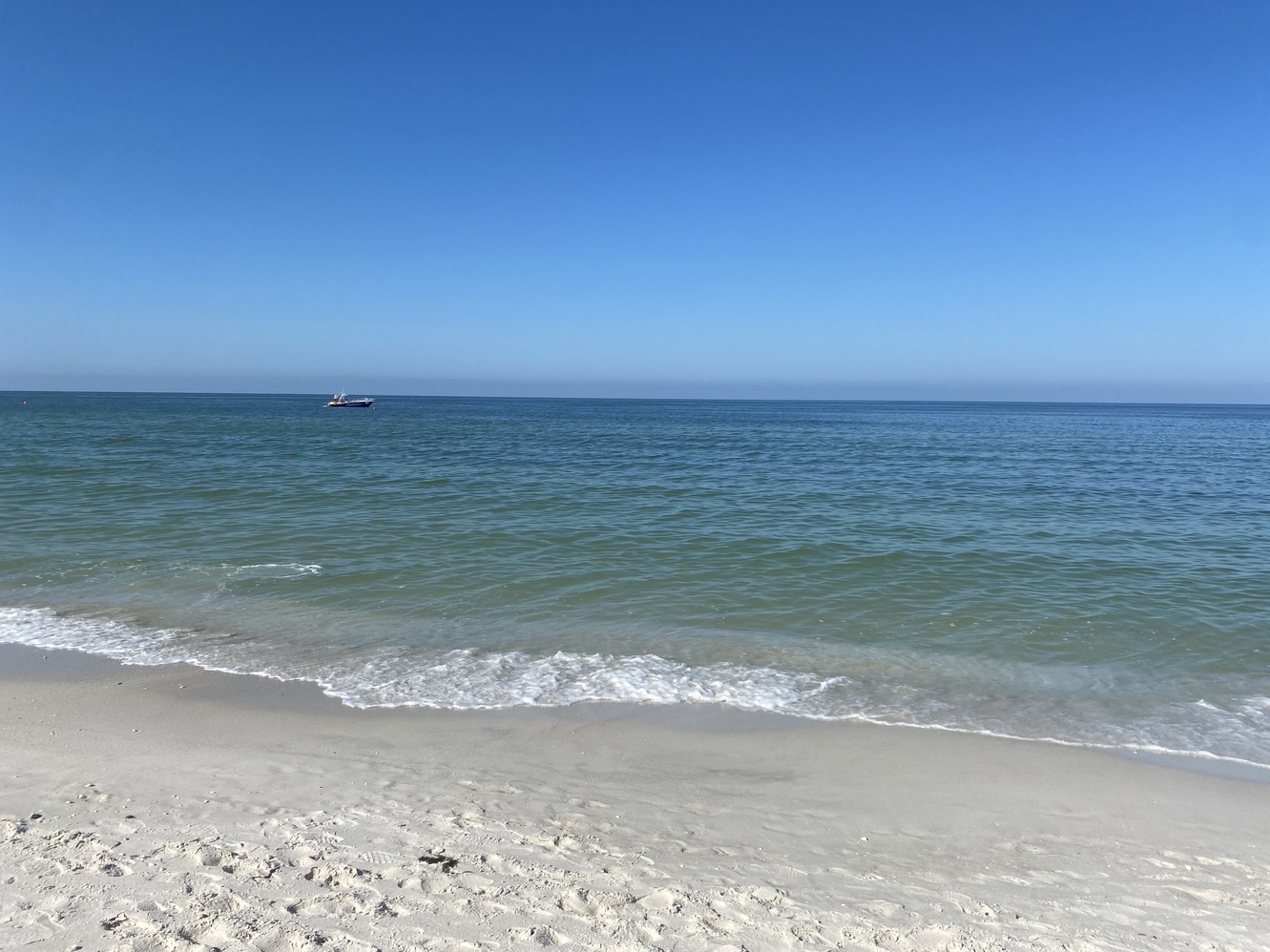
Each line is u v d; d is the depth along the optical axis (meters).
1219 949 4.16
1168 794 6.21
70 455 32.53
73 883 4.29
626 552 15.05
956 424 87.50
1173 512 20.56
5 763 6.12
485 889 4.45
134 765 6.18
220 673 8.47
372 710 7.58
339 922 4.04
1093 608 11.50
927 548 15.69
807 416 118.06
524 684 8.35
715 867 4.91
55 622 10.20
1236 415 141.88
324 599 11.57
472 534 16.61
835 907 4.48
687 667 8.98
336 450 39.00
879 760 6.73
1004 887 4.80
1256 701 8.17
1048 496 23.78
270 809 5.48
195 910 4.07
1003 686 8.55
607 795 5.96
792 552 15.16
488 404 187.12
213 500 20.78
